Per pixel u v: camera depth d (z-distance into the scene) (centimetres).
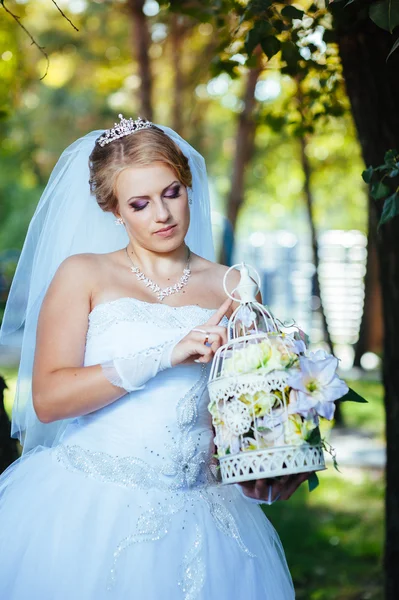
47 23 1561
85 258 315
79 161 342
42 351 304
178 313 309
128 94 1748
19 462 329
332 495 845
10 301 357
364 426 1197
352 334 2062
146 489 298
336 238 2128
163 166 300
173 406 302
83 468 301
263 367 277
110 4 1308
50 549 292
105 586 284
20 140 1814
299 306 2223
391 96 439
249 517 318
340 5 411
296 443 275
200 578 290
